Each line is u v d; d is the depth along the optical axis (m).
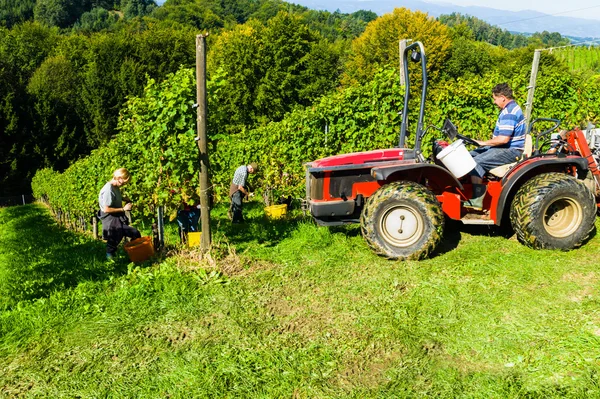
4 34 66.88
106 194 7.23
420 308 4.47
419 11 45.62
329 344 4.04
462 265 5.23
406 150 6.02
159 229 7.05
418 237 5.44
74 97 49.00
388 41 44.88
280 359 3.88
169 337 4.37
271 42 42.94
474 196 5.79
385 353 3.88
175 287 5.36
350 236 6.61
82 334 4.54
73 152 45.75
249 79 42.75
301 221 7.88
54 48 65.50
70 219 19.67
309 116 9.85
